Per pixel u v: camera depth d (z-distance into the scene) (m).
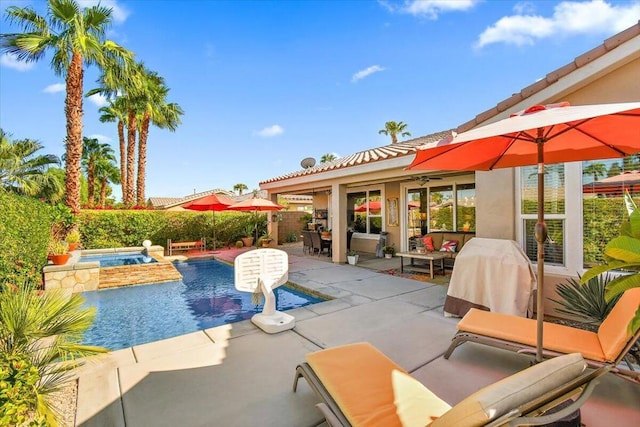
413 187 12.37
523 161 4.04
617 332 3.17
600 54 4.57
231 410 3.02
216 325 6.46
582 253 5.23
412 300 6.72
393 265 11.05
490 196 6.23
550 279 5.52
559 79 4.98
